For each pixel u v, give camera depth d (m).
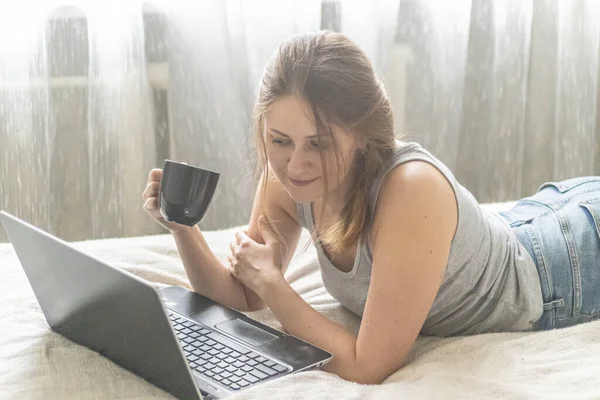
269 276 1.34
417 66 2.31
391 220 1.18
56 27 2.06
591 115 2.48
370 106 1.16
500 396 1.09
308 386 1.08
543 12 2.42
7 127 2.09
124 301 0.99
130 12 2.08
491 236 1.34
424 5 2.28
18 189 2.13
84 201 2.19
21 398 1.07
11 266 1.55
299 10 2.20
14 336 1.25
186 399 1.04
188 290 1.44
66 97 2.11
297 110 1.12
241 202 2.27
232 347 1.20
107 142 2.14
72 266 1.06
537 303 1.38
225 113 2.20
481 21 2.36
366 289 1.34
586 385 1.12
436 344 1.32
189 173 1.22
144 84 2.13
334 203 1.29
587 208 1.47
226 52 2.17
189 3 2.12
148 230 2.23
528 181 2.54
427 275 1.17
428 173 1.20
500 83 2.41
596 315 1.43
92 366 1.16
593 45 2.43
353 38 2.25
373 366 1.19
